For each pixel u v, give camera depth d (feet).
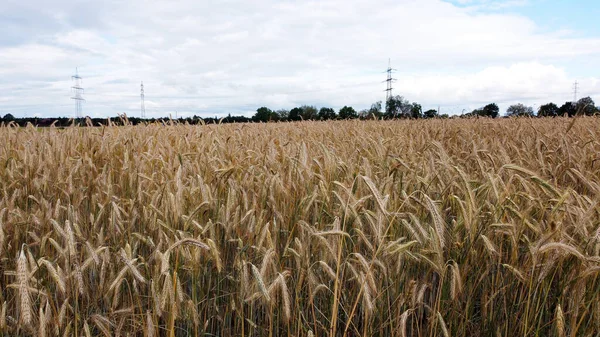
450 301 10.34
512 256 9.82
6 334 8.58
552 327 9.93
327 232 8.14
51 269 7.85
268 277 9.59
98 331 10.85
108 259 9.45
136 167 15.79
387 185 11.92
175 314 7.92
